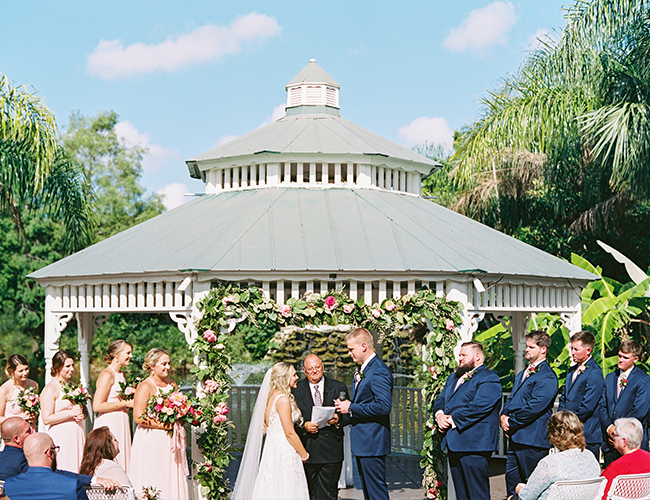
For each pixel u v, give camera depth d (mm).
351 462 8500
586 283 9164
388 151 10320
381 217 8906
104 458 5230
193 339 7430
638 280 11320
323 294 7590
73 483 4656
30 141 13828
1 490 4645
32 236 30984
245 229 8289
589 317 10344
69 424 6766
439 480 7578
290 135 10414
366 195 9609
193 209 9836
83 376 9500
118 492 4977
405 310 7652
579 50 15781
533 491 4926
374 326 7648
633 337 12359
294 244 7977
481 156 16922
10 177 14906
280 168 9938
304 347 26516
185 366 26359
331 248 7914
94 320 9883
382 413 6141
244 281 7594
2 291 30156
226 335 7730
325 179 9914
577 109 15914
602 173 16047
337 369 24891
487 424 6121
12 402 7039
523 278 8352
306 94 11820
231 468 9305
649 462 5254
